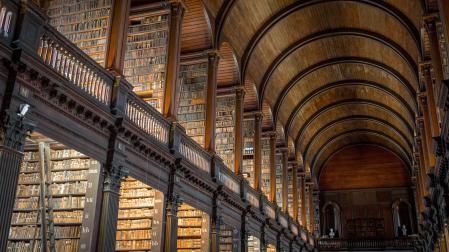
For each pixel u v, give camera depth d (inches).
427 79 651.5
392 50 834.8
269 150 934.4
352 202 1391.5
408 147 1210.0
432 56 538.6
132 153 440.8
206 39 662.5
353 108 1198.9
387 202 1359.5
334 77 1041.5
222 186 623.5
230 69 761.0
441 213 700.0
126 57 569.6
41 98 328.8
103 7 501.4
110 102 408.2
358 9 779.4
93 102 375.6
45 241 402.0
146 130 461.4
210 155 617.3
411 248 1275.8
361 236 1348.4
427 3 554.9
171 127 513.0
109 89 409.7
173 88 532.4
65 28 503.2
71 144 360.5
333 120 1257.4
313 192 1419.8
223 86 778.2
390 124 1219.9
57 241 416.2
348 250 1323.8
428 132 709.3
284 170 1023.0
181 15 570.3
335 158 1440.7
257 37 776.9
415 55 761.6
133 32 580.7
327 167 1441.9
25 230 428.8
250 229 758.5
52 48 342.6
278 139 1043.9
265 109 940.0
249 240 841.5
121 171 415.5
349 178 1414.9
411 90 884.6
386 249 1296.8
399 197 1350.9
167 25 569.0
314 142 1295.5
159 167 489.1
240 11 700.7
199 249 598.5
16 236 426.3
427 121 717.3
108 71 409.1
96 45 480.4
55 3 522.0
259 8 729.0
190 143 559.2
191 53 669.3
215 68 660.1
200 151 587.5
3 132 296.0
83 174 446.0
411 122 1039.6
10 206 293.1
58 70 346.6
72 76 361.7
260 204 802.8
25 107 305.6
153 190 522.0
